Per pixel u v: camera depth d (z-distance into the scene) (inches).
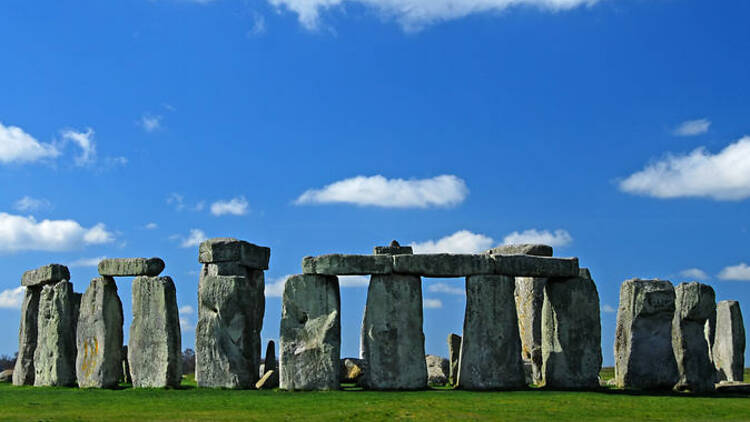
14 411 834.2
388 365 1007.6
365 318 1021.8
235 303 1047.0
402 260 1019.3
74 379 1171.3
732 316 1371.8
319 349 1005.2
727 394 1004.6
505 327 1022.4
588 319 1058.7
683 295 1057.5
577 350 1053.2
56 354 1168.2
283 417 773.9
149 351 1057.5
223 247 1154.7
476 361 1010.1
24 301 1266.0
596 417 783.7
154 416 786.8
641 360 1035.9
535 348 1230.3
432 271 1021.2
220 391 994.7
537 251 1227.2
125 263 1093.8
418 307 1024.2
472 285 1025.5
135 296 1077.1
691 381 1038.4
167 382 1036.5
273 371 1090.1
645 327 1042.7
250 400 896.9
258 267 1202.6
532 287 1249.4
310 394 954.7
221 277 1051.9
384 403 861.8
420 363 1015.6
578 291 1063.0
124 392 998.4
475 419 761.6
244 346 1045.2
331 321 1013.8
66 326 1178.0
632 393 987.9
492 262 1032.2
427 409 816.9
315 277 1024.2
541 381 1187.9
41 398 954.1
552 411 815.1
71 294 1194.6
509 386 1015.0
